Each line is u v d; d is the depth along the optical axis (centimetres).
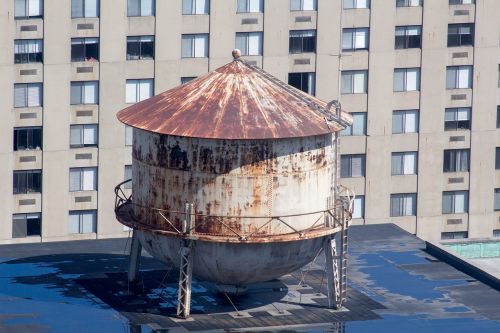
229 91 7875
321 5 12081
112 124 11975
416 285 8481
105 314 7962
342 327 7881
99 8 11756
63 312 7975
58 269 8594
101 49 11812
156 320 7881
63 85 11838
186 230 7712
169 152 7731
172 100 7906
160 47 11881
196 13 11888
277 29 12038
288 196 7725
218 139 7638
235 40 12006
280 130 7675
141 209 7894
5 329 7769
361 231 9400
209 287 8231
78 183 12069
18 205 12006
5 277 8456
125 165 12075
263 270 7831
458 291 8412
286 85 8044
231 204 7688
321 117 7844
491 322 8012
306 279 8431
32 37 11719
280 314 7994
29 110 11844
